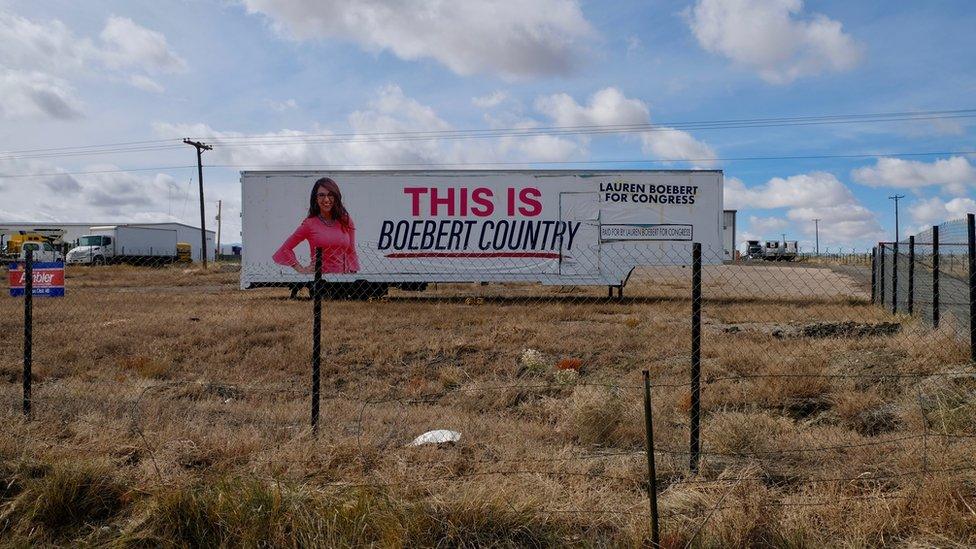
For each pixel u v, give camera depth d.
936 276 10.45
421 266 19.83
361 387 9.19
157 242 53.47
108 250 47.75
